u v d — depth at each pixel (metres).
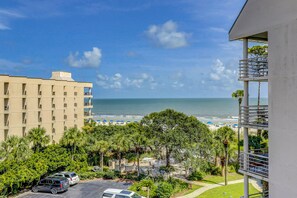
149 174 36.03
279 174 13.16
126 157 44.25
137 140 36.47
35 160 33.56
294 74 12.22
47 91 48.88
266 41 16.50
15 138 34.53
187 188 32.56
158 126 36.12
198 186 33.41
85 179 36.66
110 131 52.47
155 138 35.19
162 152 37.94
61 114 52.22
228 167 39.88
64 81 53.25
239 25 15.69
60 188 30.47
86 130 55.38
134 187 31.64
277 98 13.18
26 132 44.16
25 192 31.05
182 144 33.88
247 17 15.08
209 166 38.56
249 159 15.73
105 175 37.22
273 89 13.42
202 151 34.78
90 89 62.66
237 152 39.56
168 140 34.28
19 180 29.28
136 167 41.75
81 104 58.75
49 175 34.34
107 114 179.12
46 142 38.84
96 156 43.34
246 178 15.84
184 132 35.34
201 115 156.75
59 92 51.88
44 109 48.12
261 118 15.24
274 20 13.31
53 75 61.59
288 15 12.51
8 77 41.41
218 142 37.62
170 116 36.88
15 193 30.06
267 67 14.52
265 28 13.86
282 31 12.85
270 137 13.67
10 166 30.91
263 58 15.57
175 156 34.56
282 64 12.85
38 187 31.03
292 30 12.30
